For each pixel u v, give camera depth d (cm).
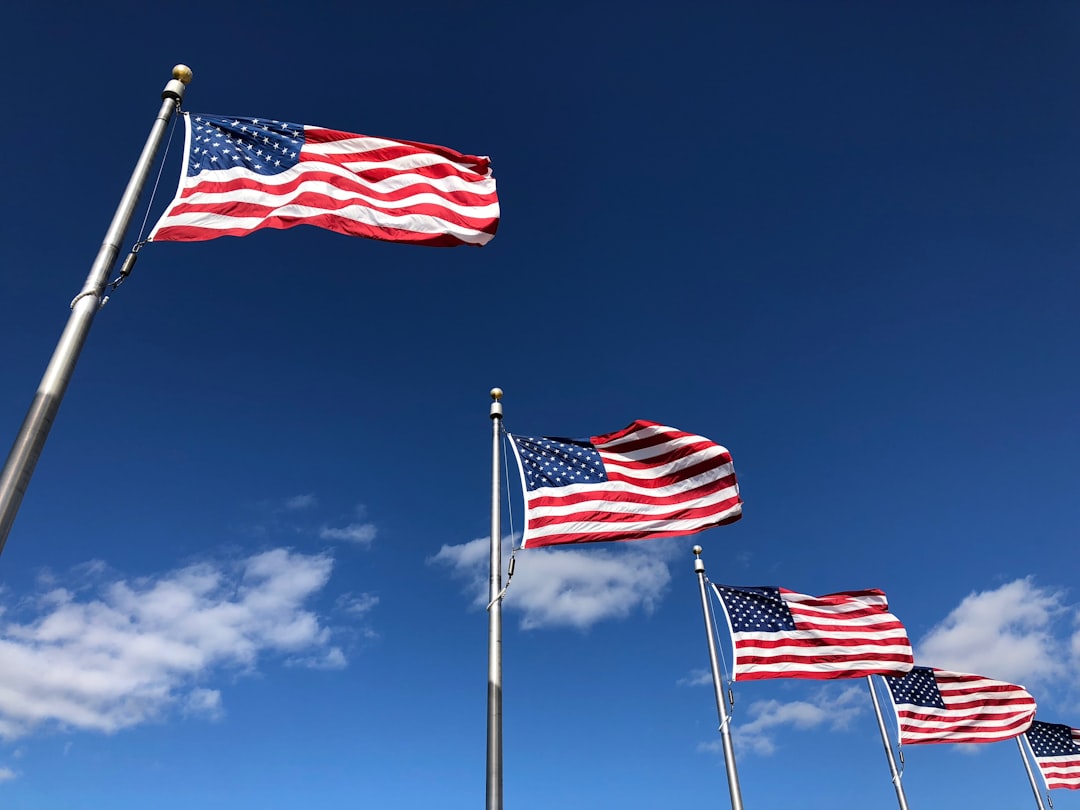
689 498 1628
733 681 2172
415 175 1254
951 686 3014
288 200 1116
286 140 1178
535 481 1575
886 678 3009
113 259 895
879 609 2317
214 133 1112
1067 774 3925
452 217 1241
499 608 1384
